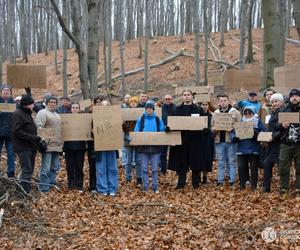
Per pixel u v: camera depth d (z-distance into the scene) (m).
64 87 20.16
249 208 8.21
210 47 33.88
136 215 8.12
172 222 7.61
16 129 8.59
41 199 8.75
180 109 10.31
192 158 10.20
